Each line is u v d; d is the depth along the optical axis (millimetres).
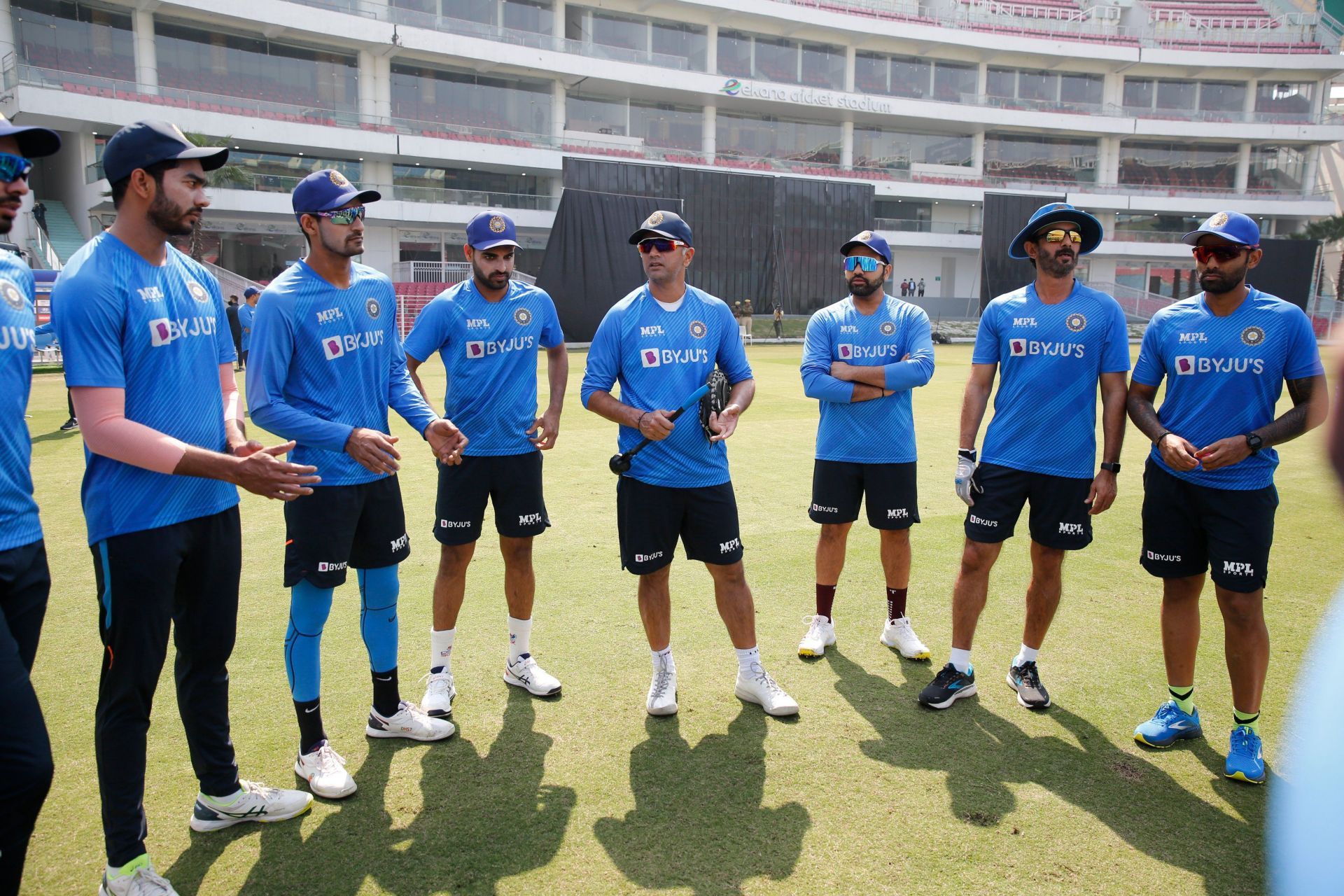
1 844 1899
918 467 8180
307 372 2822
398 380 3207
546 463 8102
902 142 40031
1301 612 4449
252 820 2623
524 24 32625
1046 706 3395
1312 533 5953
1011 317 3373
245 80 28219
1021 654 3514
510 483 3436
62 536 5629
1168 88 41938
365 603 3068
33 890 2318
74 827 2607
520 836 2553
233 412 2635
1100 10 42188
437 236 31938
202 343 2416
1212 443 3004
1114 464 3268
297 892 2309
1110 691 3553
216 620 2486
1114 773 2926
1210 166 42125
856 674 3730
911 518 3912
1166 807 2721
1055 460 3307
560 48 32375
